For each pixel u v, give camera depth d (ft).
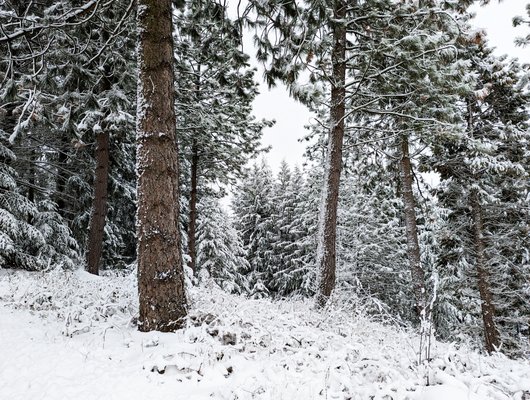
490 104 45.98
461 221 47.57
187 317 16.58
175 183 17.97
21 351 14.38
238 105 49.93
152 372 12.99
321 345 15.72
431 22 27.14
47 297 21.97
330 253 30.07
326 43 25.08
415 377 12.96
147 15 18.45
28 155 47.73
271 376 12.60
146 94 17.97
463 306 51.98
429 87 30.63
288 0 22.89
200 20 26.45
